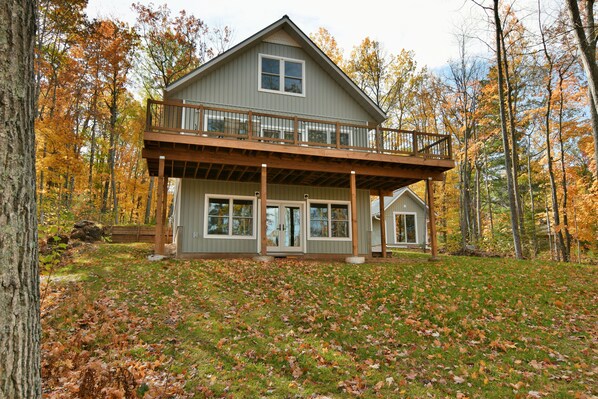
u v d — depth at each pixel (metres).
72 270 8.56
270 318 6.25
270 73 13.77
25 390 1.80
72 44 19.62
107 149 21.56
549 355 5.18
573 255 21.02
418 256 14.96
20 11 1.96
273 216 13.54
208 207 12.76
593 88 8.90
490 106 22.88
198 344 5.19
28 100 1.97
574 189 17.72
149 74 23.92
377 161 11.51
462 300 7.43
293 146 10.70
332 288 8.03
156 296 7.02
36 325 1.92
